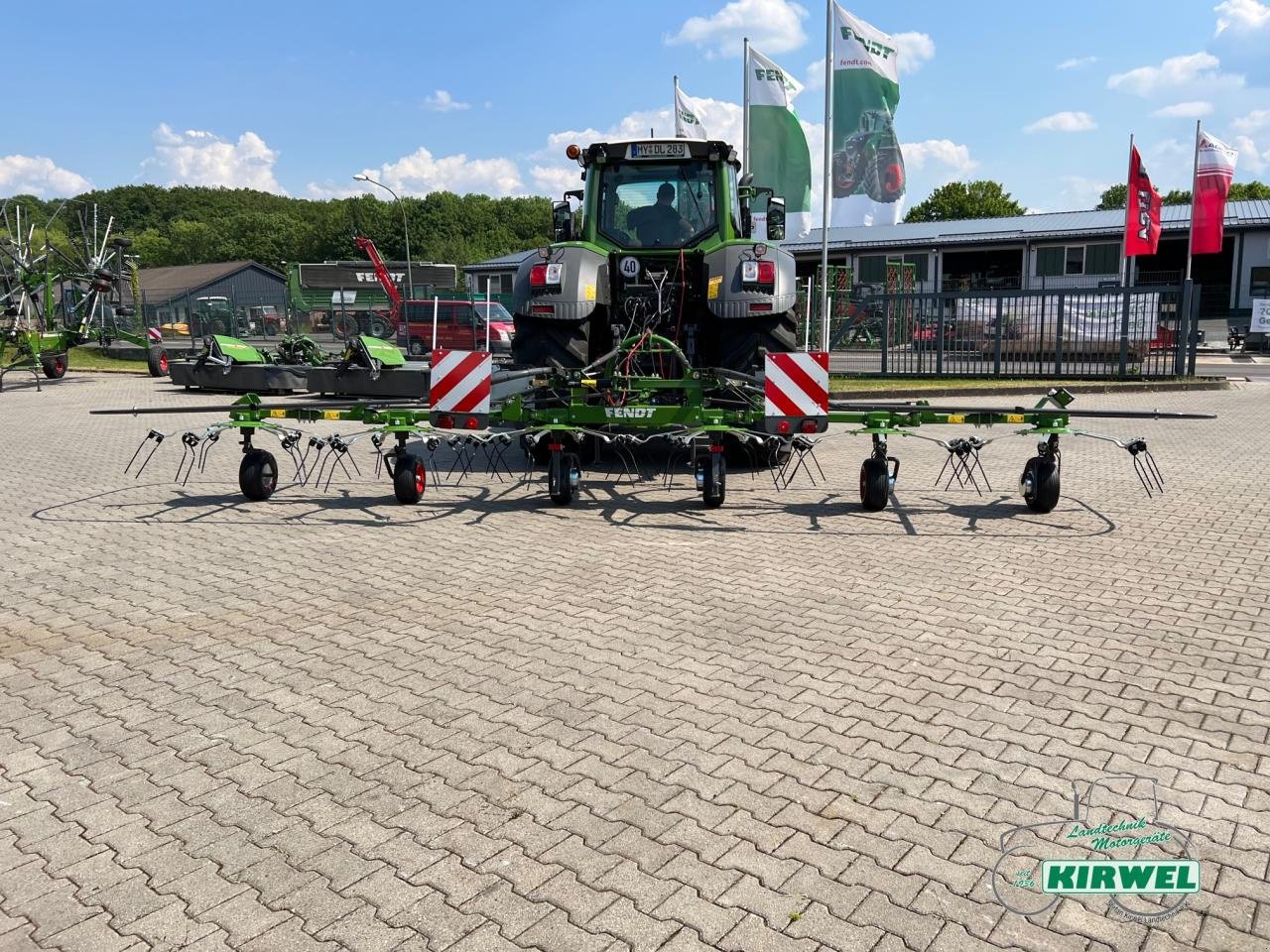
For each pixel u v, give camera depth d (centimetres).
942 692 374
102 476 862
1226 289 3716
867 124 1493
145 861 273
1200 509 680
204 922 246
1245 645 420
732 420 684
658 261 869
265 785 312
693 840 278
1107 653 412
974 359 1702
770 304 809
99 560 577
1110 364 1641
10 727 356
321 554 584
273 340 2828
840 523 648
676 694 375
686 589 506
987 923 242
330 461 935
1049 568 536
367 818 292
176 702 376
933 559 555
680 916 245
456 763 324
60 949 237
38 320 1939
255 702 375
